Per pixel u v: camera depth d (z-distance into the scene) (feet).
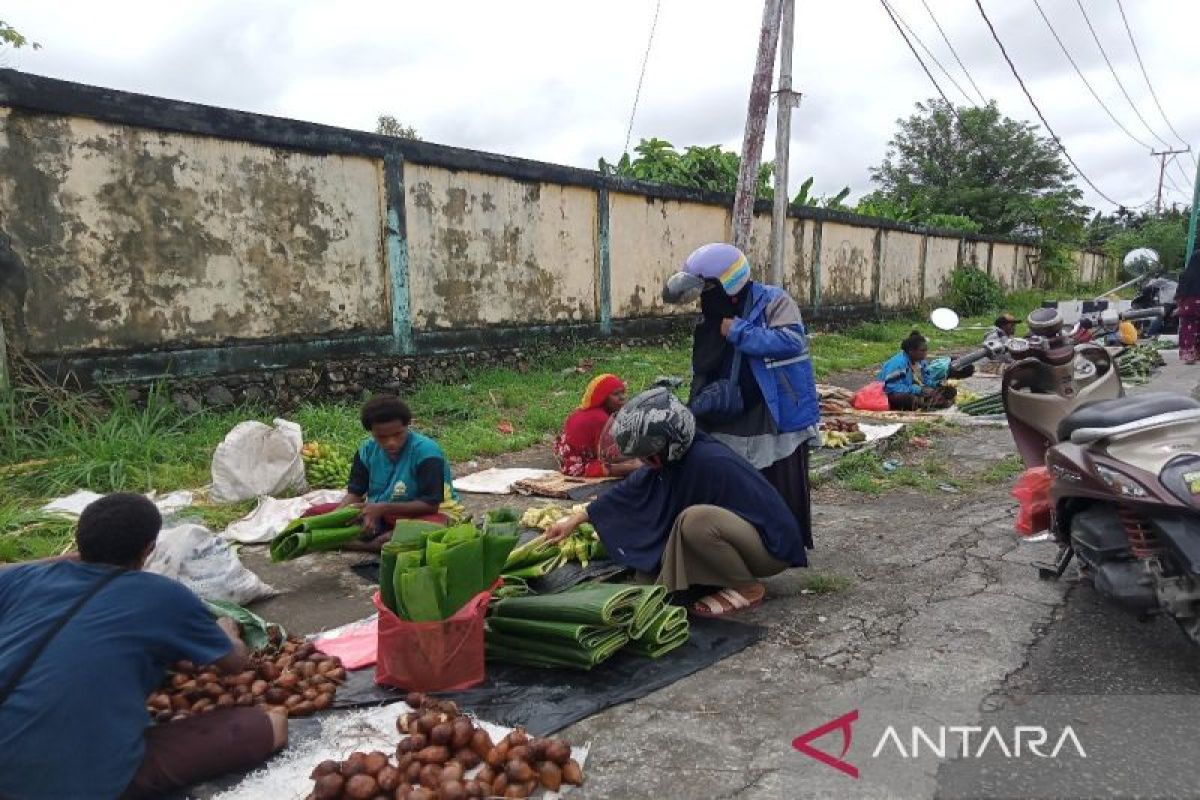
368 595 14.16
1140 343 44.34
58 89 22.50
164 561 12.73
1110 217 166.71
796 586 14.12
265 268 27.73
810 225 59.16
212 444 22.89
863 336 60.08
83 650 7.61
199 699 9.93
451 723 8.89
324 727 9.69
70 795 7.32
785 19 39.19
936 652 11.48
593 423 21.15
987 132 128.57
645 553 13.28
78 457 20.43
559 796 8.35
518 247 37.06
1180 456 10.30
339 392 29.58
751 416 14.52
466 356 34.78
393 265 31.53
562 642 10.71
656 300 45.96
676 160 53.06
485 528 11.46
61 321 23.08
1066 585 13.79
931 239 76.54
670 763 8.91
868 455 22.97
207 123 25.71
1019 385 15.66
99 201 23.67
